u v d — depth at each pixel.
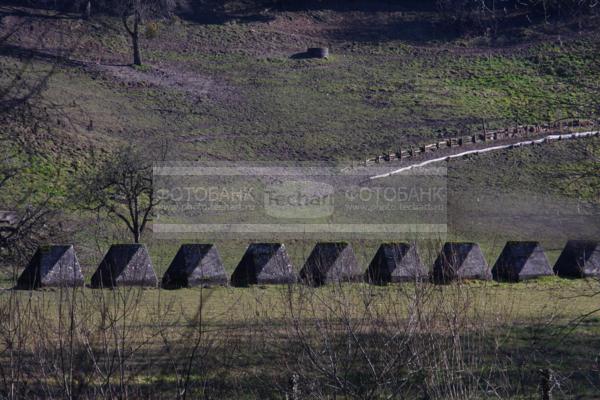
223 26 179.25
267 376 24.03
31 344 22.03
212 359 25.22
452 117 142.50
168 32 172.50
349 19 189.62
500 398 23.31
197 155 117.00
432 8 190.75
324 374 22.84
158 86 146.00
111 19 161.62
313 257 47.97
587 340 32.59
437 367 21.75
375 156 123.06
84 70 145.25
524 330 32.56
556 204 101.06
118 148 108.50
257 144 126.19
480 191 107.56
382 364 22.28
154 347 25.47
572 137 128.50
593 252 57.03
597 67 160.88
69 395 19.33
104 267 49.31
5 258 41.81
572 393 25.88
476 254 53.81
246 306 40.06
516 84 158.00
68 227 70.38
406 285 36.50
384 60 170.88
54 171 89.06
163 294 45.59
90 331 22.47
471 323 27.88
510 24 176.88
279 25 184.12
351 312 27.12
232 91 150.25
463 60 168.88
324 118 140.25
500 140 128.88
